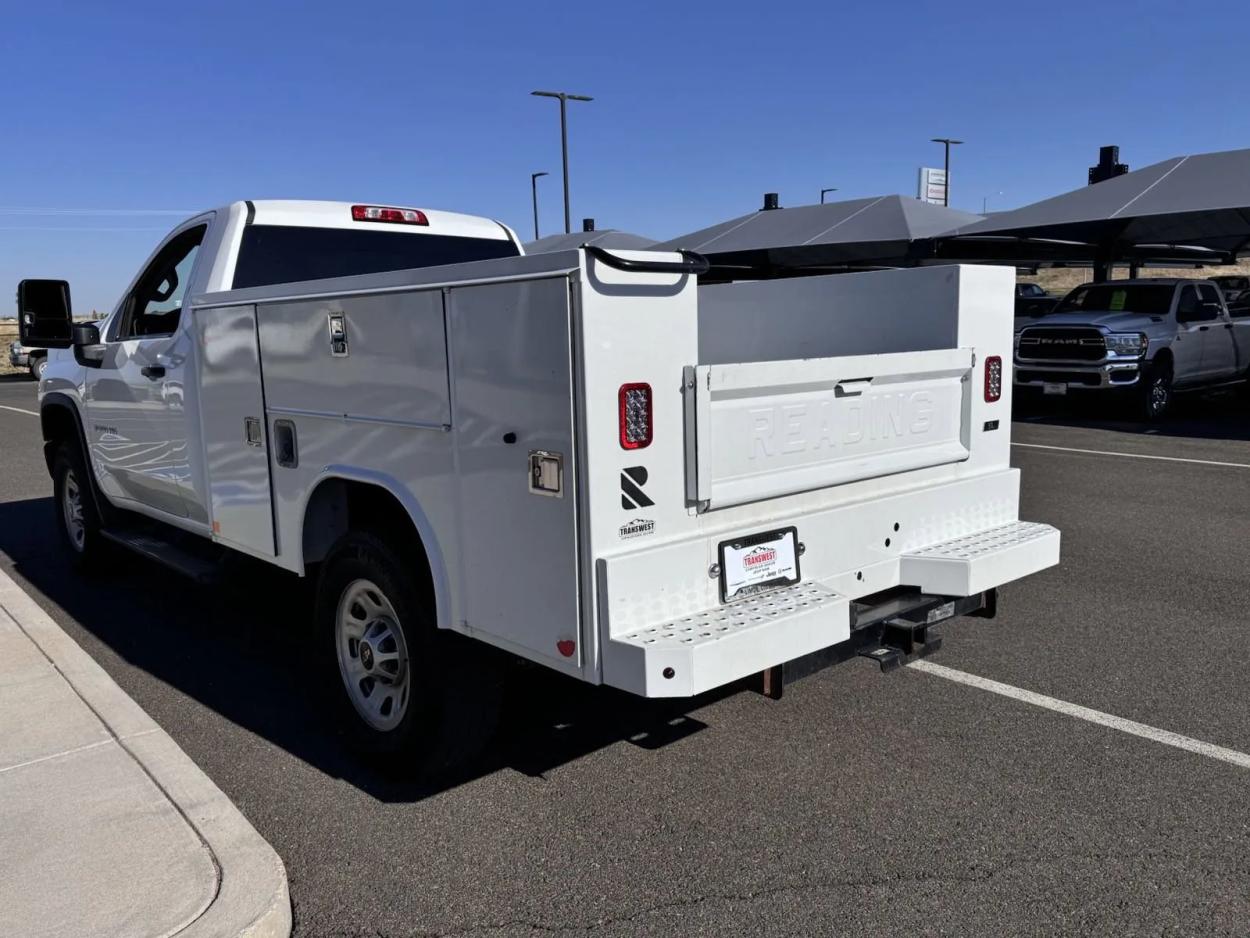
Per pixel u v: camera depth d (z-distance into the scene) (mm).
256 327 4387
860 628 3711
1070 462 11539
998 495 4406
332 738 4414
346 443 3916
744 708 4625
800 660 3484
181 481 5371
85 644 5691
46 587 6914
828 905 3115
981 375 4316
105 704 4500
